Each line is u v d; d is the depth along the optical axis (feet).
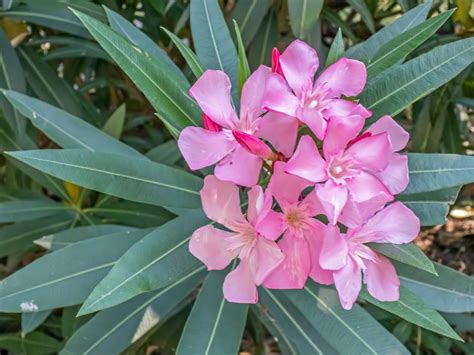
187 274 0.95
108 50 0.86
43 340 1.37
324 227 0.76
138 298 1.04
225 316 0.93
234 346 0.91
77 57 1.61
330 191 0.73
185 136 0.79
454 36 1.42
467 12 1.36
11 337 1.36
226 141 0.79
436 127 1.47
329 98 0.81
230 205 0.79
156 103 0.89
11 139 1.32
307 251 0.77
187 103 0.91
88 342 1.02
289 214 0.77
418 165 0.90
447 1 1.48
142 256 0.86
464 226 2.19
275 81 0.77
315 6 1.10
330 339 0.91
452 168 0.89
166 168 0.95
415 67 0.90
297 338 1.03
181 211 1.07
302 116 0.74
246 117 0.81
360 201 0.74
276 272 0.78
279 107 0.76
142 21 1.63
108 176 0.91
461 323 1.32
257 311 1.25
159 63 0.90
